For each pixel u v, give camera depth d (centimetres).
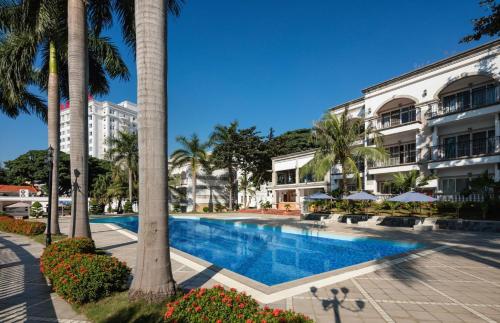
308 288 579
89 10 1226
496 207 1525
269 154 4053
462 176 1970
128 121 11850
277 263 1051
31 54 1320
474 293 557
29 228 1392
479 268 739
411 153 2342
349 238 1375
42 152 4691
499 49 1802
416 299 523
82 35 1005
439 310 476
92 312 454
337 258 1124
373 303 503
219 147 3762
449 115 1978
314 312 464
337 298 525
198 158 3544
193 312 338
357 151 1989
